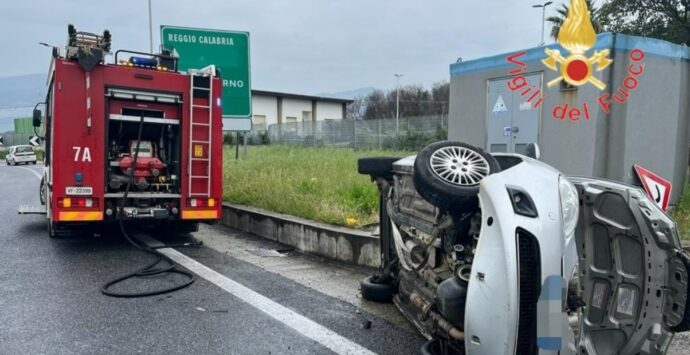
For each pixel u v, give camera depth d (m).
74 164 7.65
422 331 4.06
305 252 7.98
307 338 4.49
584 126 7.99
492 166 3.46
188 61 14.88
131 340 4.48
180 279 6.42
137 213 8.11
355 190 9.94
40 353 4.19
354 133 31.31
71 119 7.64
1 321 4.91
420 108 67.12
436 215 3.68
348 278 6.46
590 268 3.46
